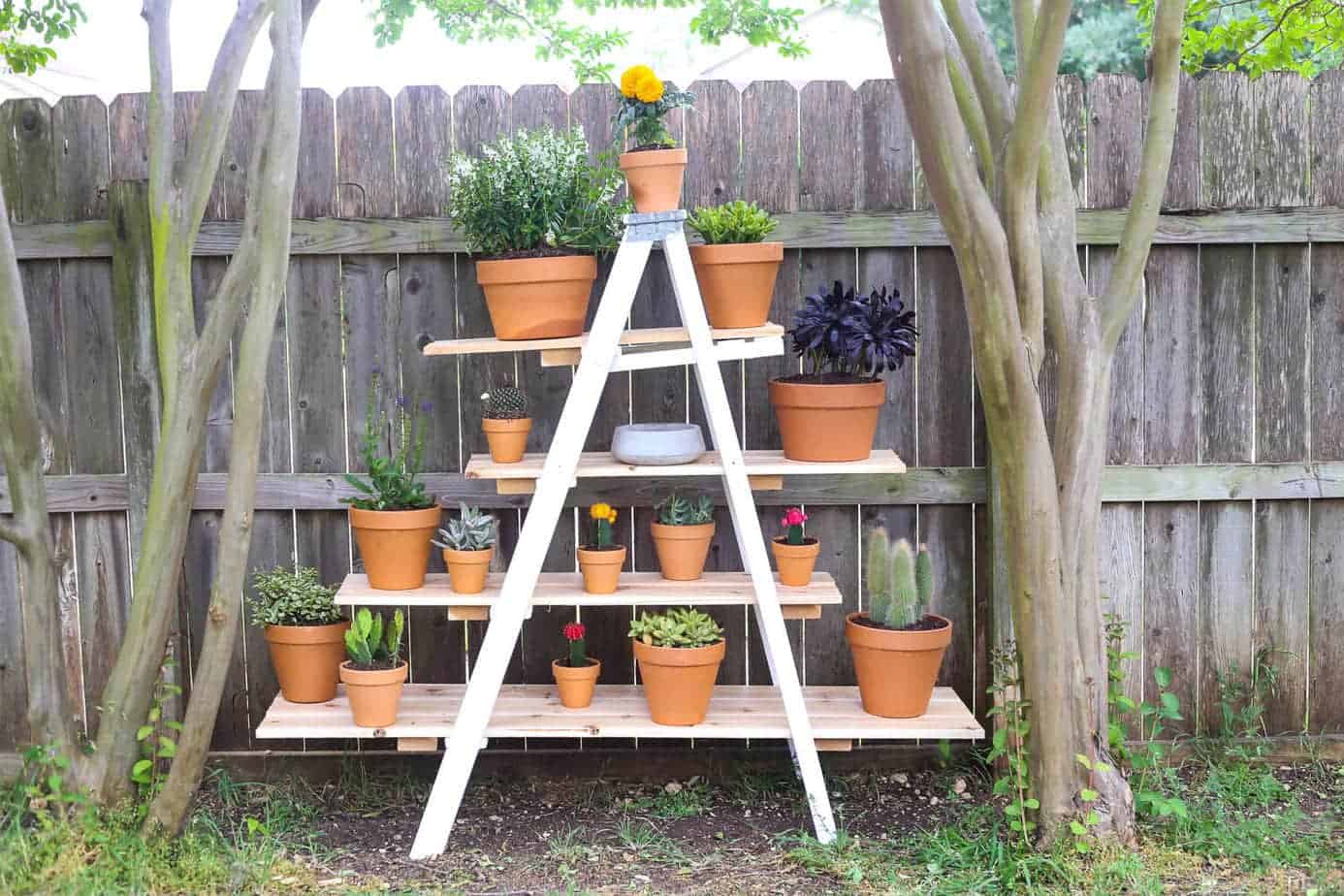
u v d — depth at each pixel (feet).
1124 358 11.84
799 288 11.75
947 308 11.76
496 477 10.50
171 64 10.14
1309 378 11.87
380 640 11.12
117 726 10.33
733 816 11.19
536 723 10.57
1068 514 10.07
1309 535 12.09
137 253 11.39
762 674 12.23
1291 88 11.57
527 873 9.96
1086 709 10.02
